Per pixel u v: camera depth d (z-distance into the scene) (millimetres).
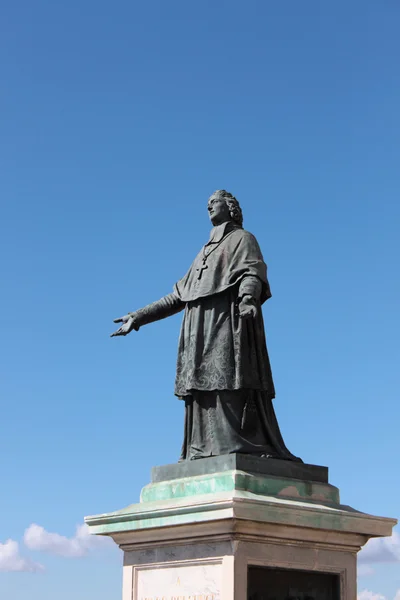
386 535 14719
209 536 13547
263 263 15297
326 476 15023
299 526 13719
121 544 14906
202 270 15469
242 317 14523
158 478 15039
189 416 15195
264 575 13562
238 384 14641
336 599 14250
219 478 13898
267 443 14891
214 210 15969
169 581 14094
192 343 15117
